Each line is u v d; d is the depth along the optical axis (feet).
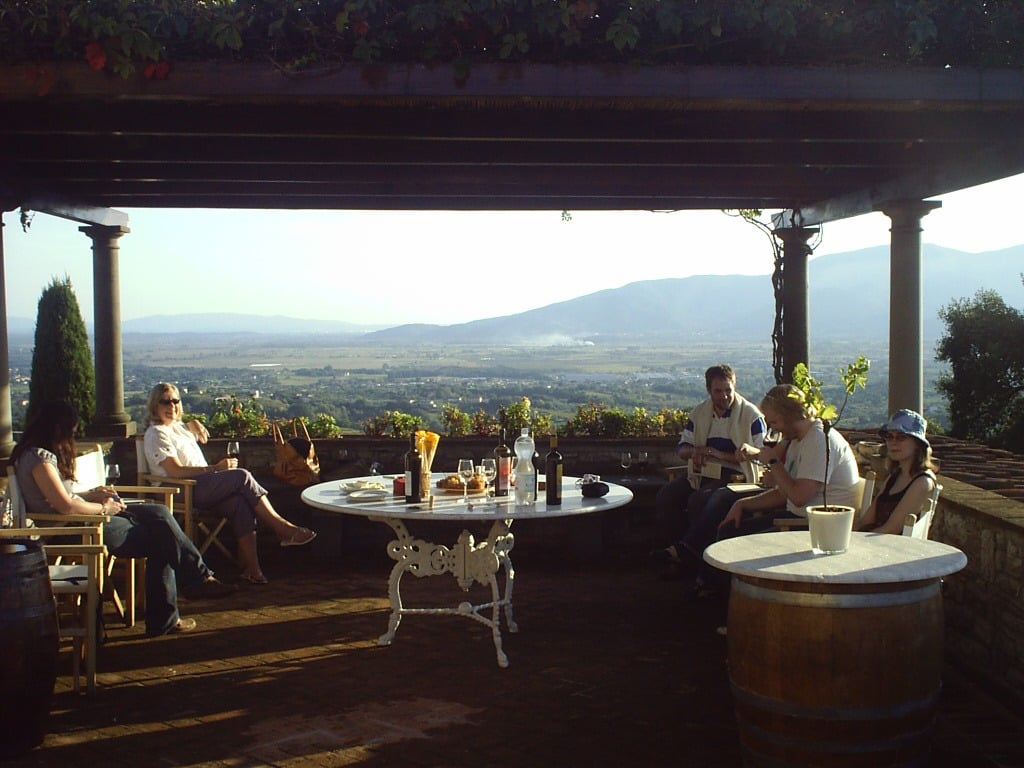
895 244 21.49
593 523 20.63
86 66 13.79
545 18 13.52
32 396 29.71
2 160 18.19
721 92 14.21
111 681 12.95
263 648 14.43
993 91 14.47
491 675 13.15
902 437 12.59
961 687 12.34
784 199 25.36
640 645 14.51
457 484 15.19
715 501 16.65
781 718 9.07
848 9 14.16
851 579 8.80
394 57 14.10
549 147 18.66
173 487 17.39
